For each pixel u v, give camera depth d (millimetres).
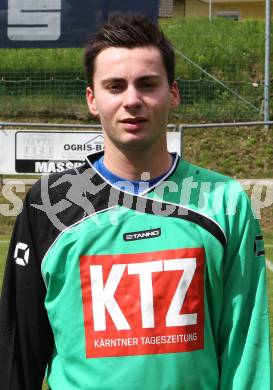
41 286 2111
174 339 1967
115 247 2018
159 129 2041
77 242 2031
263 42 16906
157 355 1963
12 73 15422
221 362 2049
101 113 2062
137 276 1991
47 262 2061
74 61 15469
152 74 2006
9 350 2152
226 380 2029
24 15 12008
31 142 11086
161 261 1995
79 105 14969
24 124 11188
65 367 2031
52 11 11984
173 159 2156
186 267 1991
